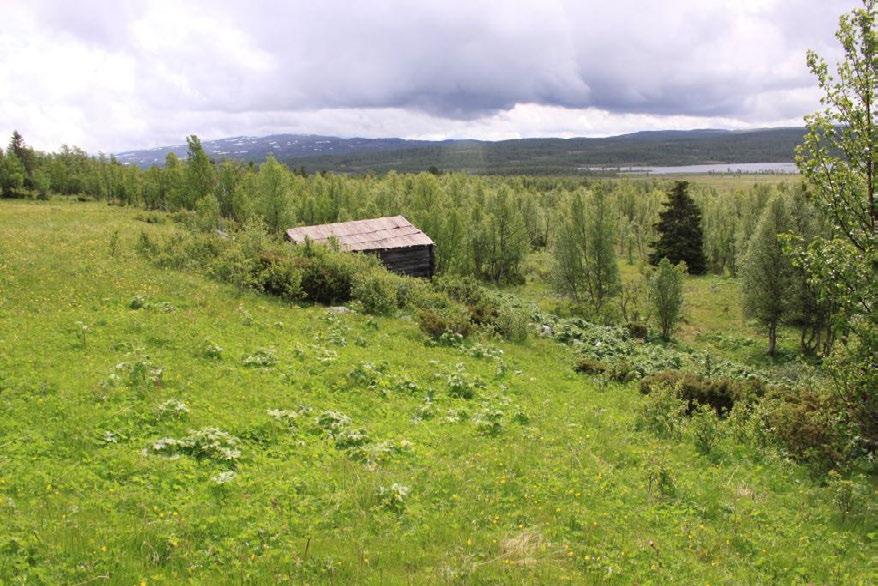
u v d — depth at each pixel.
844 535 12.00
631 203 121.56
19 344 16.42
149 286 25.14
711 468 15.12
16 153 139.62
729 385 22.25
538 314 39.66
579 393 22.41
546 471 13.58
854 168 14.41
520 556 9.78
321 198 74.00
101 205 101.62
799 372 32.09
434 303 33.31
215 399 15.07
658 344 40.94
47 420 12.41
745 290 42.69
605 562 9.86
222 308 24.30
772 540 11.48
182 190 76.81
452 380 20.14
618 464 14.93
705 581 9.60
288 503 10.62
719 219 85.81
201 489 10.73
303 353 20.12
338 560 9.05
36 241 31.38
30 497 9.59
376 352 22.48
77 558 8.11
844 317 14.84
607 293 53.47
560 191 165.50
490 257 70.31
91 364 15.72
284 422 14.34
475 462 13.65
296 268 30.70
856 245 14.78
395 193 85.31
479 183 108.88
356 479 11.93
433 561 9.43
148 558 8.38
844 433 15.81
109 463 11.09
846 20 14.09
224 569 8.52
